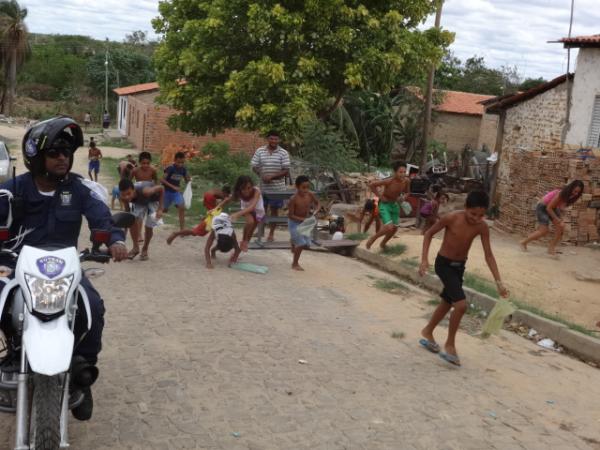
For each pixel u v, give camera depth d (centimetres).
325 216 1816
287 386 566
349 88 2003
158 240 1270
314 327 752
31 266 364
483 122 3472
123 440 450
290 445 460
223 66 1833
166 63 1983
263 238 1373
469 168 2767
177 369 589
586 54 1731
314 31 1817
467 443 483
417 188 1945
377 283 1011
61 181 417
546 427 527
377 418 514
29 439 354
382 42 1841
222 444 454
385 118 3105
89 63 6769
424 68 1947
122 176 1320
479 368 661
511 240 1571
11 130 4956
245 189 1059
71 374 385
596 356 742
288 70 1834
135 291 854
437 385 598
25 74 6919
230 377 578
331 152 2036
